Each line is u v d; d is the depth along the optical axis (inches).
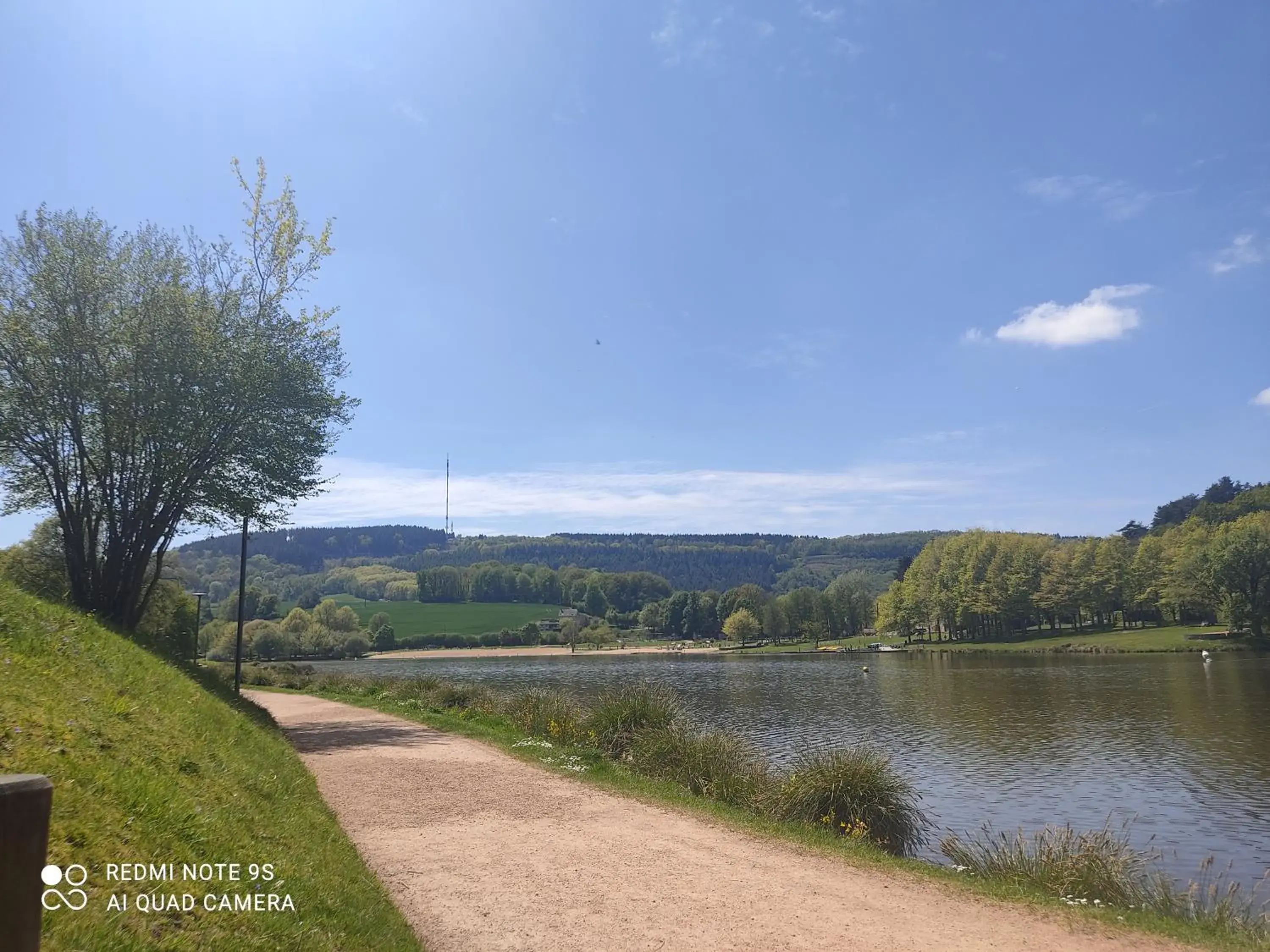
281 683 1679.4
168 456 786.2
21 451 780.6
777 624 4562.0
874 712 1395.2
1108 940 275.1
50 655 305.4
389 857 333.4
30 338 732.0
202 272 847.1
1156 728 1142.3
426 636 4537.4
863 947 248.8
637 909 275.4
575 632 4704.7
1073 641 3321.9
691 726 698.2
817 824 486.3
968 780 814.5
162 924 168.2
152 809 215.8
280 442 861.2
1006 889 335.9
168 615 1389.0
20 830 97.6
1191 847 580.7
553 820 408.5
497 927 255.3
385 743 680.4
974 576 3730.3
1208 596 2945.4
